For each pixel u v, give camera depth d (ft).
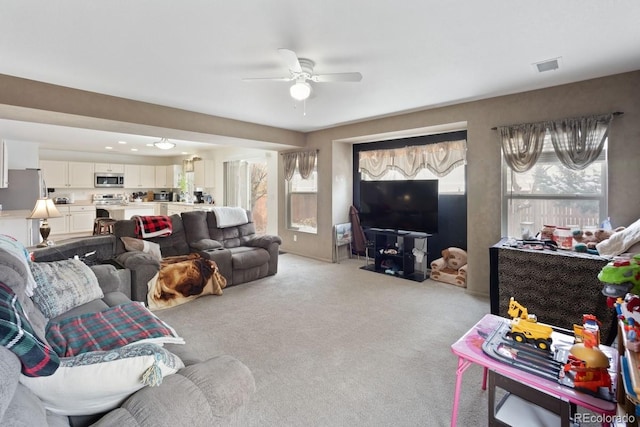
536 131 11.04
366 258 18.85
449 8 6.28
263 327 9.70
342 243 18.62
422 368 7.47
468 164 12.88
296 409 6.05
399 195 15.83
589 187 10.59
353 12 6.40
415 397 6.42
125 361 3.63
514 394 4.90
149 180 30.86
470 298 12.36
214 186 27.07
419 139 16.78
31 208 19.13
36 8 6.19
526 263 9.61
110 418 3.25
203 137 15.78
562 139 10.60
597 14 6.49
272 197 22.47
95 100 11.39
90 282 7.80
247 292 13.08
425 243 15.72
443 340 8.87
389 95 11.88
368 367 7.51
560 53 8.32
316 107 13.52
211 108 13.60
